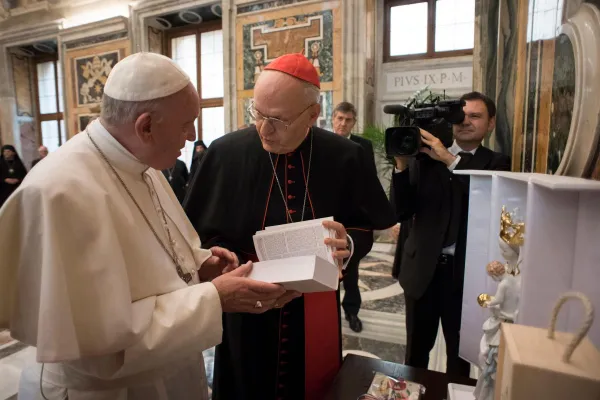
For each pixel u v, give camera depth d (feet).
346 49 20.17
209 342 3.27
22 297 2.97
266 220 5.13
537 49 5.20
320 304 5.19
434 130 5.68
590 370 1.93
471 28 20.70
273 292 3.37
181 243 4.26
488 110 5.83
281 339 5.07
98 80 28.94
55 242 2.86
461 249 5.67
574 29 3.52
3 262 3.00
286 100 4.18
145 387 3.70
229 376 5.25
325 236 4.17
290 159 5.19
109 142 3.48
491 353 3.02
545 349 2.13
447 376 4.18
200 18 26.68
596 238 2.29
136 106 3.26
